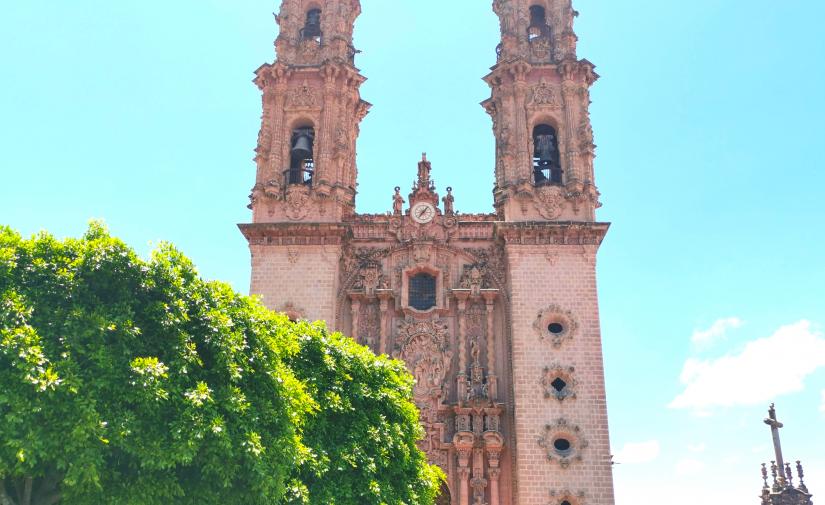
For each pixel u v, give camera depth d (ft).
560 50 170.19
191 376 74.74
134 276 75.05
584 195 154.20
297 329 100.53
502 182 158.81
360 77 172.24
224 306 81.41
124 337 70.90
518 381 138.82
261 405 77.92
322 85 169.48
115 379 68.33
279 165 160.66
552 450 133.90
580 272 147.02
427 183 159.94
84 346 68.64
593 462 132.98
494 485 134.21
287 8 179.32
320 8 185.78
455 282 151.64
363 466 92.58
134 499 67.97
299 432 86.17
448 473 136.46
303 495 81.20
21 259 72.43
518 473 132.67
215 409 72.54
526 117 163.02
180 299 76.84
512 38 171.94
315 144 164.04
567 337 141.90
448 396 142.20
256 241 152.15
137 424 67.92
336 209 156.15
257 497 74.28
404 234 155.33
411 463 101.81
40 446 62.23
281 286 148.77
